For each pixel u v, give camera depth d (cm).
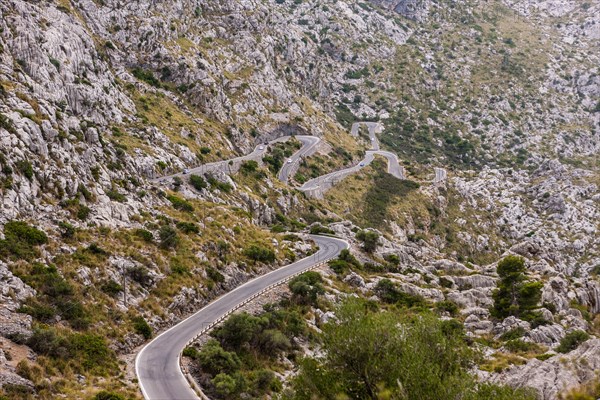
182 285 7512
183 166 12912
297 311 8012
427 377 3559
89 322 5928
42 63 10444
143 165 11262
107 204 8006
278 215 14150
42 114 8112
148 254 7638
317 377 4059
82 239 7025
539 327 8044
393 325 4128
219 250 8931
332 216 16238
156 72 16700
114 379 5256
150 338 6469
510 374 5278
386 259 11969
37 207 6912
